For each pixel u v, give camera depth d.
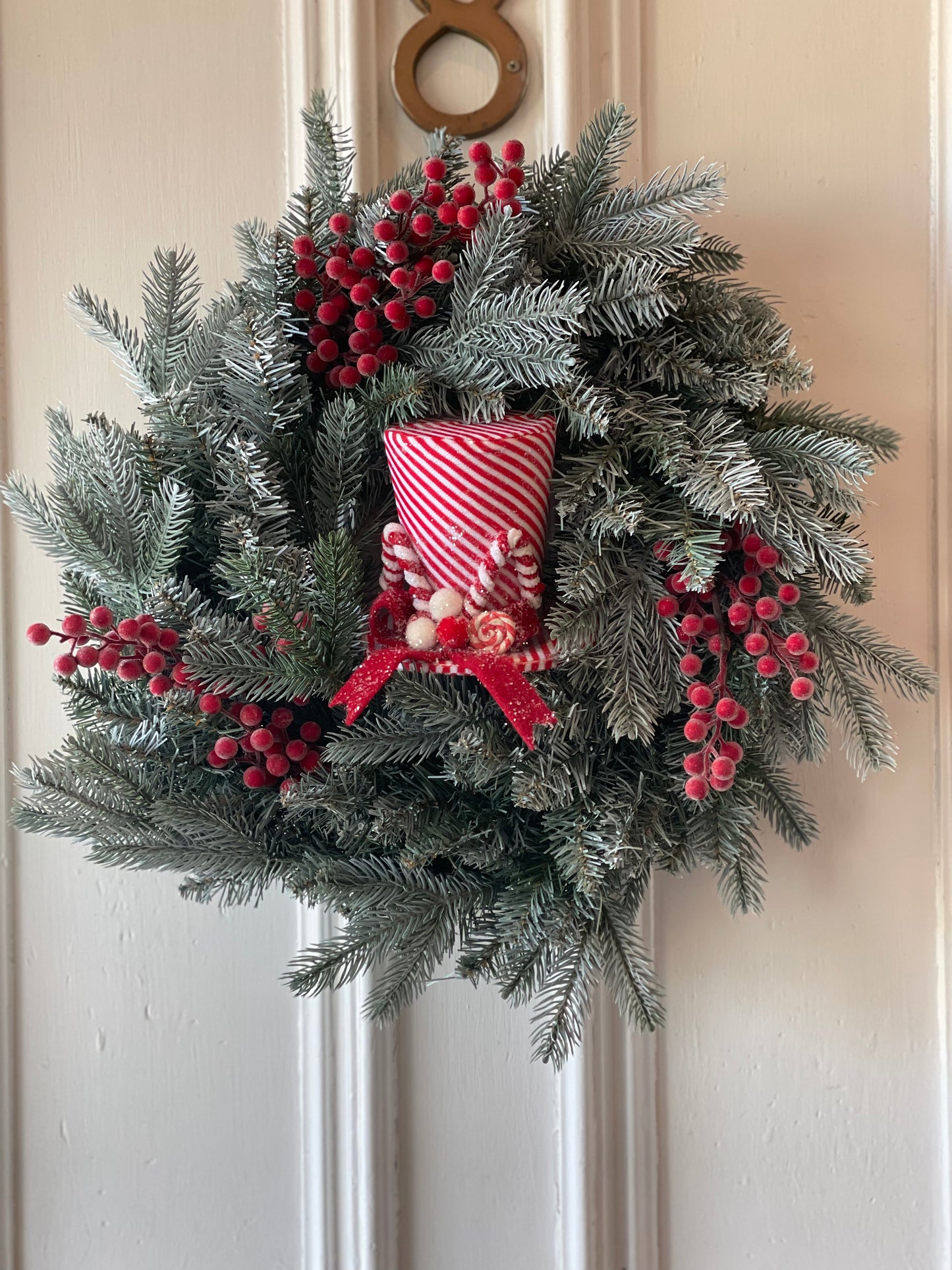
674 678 0.66
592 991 0.84
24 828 0.68
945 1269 0.84
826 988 0.84
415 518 0.65
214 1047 0.86
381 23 0.83
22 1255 0.86
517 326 0.64
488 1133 0.85
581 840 0.64
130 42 0.84
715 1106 0.85
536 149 0.82
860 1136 0.84
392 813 0.64
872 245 0.81
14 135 0.84
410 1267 0.86
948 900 0.83
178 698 0.63
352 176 0.82
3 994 0.86
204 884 0.70
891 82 0.81
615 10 0.81
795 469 0.68
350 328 0.69
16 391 0.85
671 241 0.67
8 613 0.86
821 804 0.83
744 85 0.81
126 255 0.84
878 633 0.78
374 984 0.84
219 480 0.67
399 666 0.64
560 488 0.65
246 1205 0.86
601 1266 0.84
